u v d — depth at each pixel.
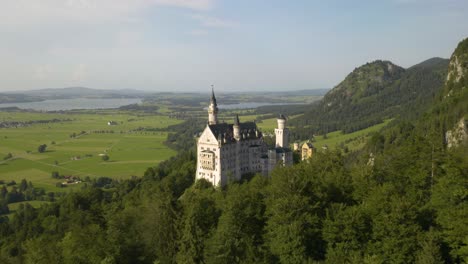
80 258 97.44
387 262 75.00
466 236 71.50
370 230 81.50
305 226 85.00
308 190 95.69
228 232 88.88
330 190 98.06
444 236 76.31
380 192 86.25
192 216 99.94
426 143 105.06
